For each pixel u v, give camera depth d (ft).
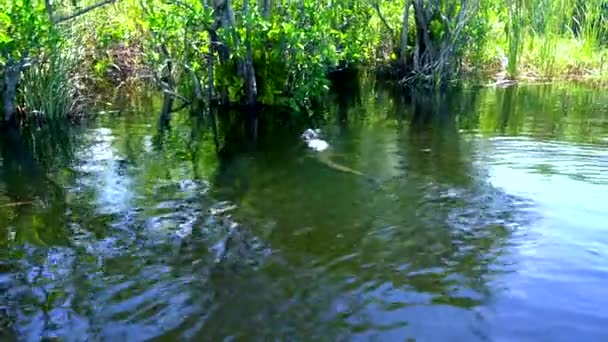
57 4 32.07
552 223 17.37
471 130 28.86
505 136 27.43
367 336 12.14
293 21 34.47
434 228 17.16
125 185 21.25
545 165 22.76
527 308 13.10
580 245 15.97
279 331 12.34
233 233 17.01
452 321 12.64
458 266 14.96
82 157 24.89
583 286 13.97
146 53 37.37
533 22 45.98
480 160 23.54
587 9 47.44
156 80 34.86
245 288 14.03
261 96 35.45
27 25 27.27
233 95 34.76
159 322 12.73
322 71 36.29
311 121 31.63
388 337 12.10
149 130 29.68
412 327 12.43
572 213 18.04
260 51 35.12
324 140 27.27
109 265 15.23
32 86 30.76
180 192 20.42
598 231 16.79
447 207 18.69
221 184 21.18
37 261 15.48
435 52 43.73
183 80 36.78
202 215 18.34
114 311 13.15
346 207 18.81
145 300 13.56
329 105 36.29
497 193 19.80
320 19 34.94
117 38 38.40
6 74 29.30
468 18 42.70
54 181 21.76
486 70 46.50
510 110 33.71
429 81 42.80
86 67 35.86
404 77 44.50
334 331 12.32
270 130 29.58
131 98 37.37
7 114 30.12
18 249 16.17
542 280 14.23
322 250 15.90
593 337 12.12
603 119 30.86
